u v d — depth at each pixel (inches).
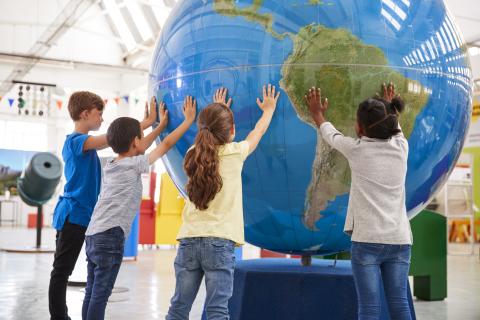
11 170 676.1
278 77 84.0
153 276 210.7
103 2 611.8
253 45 85.4
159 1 499.2
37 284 185.9
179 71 93.0
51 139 689.0
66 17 489.1
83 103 112.5
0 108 658.2
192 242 78.8
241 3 88.7
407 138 88.1
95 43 637.3
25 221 697.0
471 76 101.0
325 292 98.7
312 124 84.4
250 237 101.7
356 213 81.1
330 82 83.3
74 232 108.9
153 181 340.8
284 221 93.4
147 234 331.9
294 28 84.2
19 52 599.8
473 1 386.6
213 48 88.5
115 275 97.0
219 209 79.5
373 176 80.7
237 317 100.9
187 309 80.4
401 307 80.9
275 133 85.5
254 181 89.9
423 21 89.9
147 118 102.0
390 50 85.0
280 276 100.3
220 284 77.5
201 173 78.0
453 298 175.8
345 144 81.1
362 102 81.7
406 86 86.0
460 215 351.6
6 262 253.9
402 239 79.9
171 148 98.4
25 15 601.9
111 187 96.7
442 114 91.3
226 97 87.0
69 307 146.4
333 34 83.7
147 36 575.8
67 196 110.2
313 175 87.1
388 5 87.2
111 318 132.1
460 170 417.4
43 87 612.7
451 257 330.6
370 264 80.1
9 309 142.2
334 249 100.6
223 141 81.0
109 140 99.0
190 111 91.4
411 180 92.7
